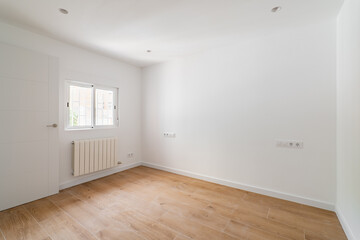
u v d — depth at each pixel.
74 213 2.02
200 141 3.16
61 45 2.69
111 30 2.36
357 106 1.47
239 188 2.72
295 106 2.28
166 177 3.27
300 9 1.87
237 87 2.74
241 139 2.71
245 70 2.67
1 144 2.04
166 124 3.65
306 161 2.22
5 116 2.07
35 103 2.32
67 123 2.82
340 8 1.84
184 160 3.39
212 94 3.01
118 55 3.29
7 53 2.08
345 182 1.75
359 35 1.42
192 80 3.26
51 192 2.48
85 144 2.93
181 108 3.42
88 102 3.12
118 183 2.97
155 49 3.01
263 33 2.41
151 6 1.84
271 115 2.45
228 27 2.26
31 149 2.29
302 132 2.24
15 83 2.14
